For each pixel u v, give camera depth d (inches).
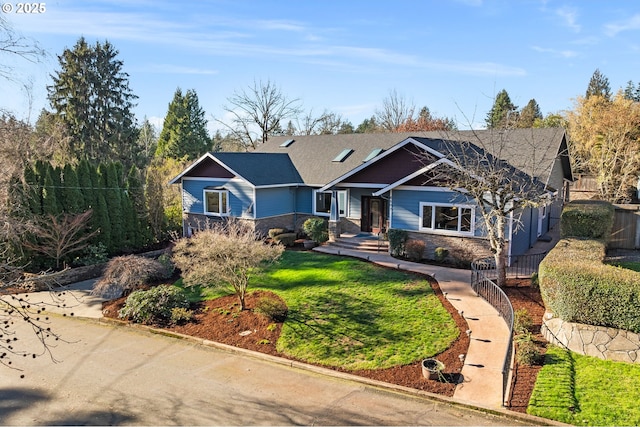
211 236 634.2
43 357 482.6
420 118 2107.5
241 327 540.7
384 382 397.4
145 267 727.1
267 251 596.7
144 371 442.3
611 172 1354.6
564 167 1114.1
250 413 356.8
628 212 827.4
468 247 743.1
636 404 333.4
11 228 574.9
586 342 418.6
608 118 1536.7
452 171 652.1
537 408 336.8
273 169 1093.8
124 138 1834.4
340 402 370.6
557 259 479.8
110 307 649.0
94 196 908.0
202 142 2475.4
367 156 1079.0
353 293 606.9
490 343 453.1
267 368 442.6
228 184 1044.5
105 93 1787.6
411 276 667.4
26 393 401.4
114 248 945.5
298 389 396.5
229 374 430.9
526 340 434.3
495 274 660.1
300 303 589.3
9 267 434.0
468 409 350.6
